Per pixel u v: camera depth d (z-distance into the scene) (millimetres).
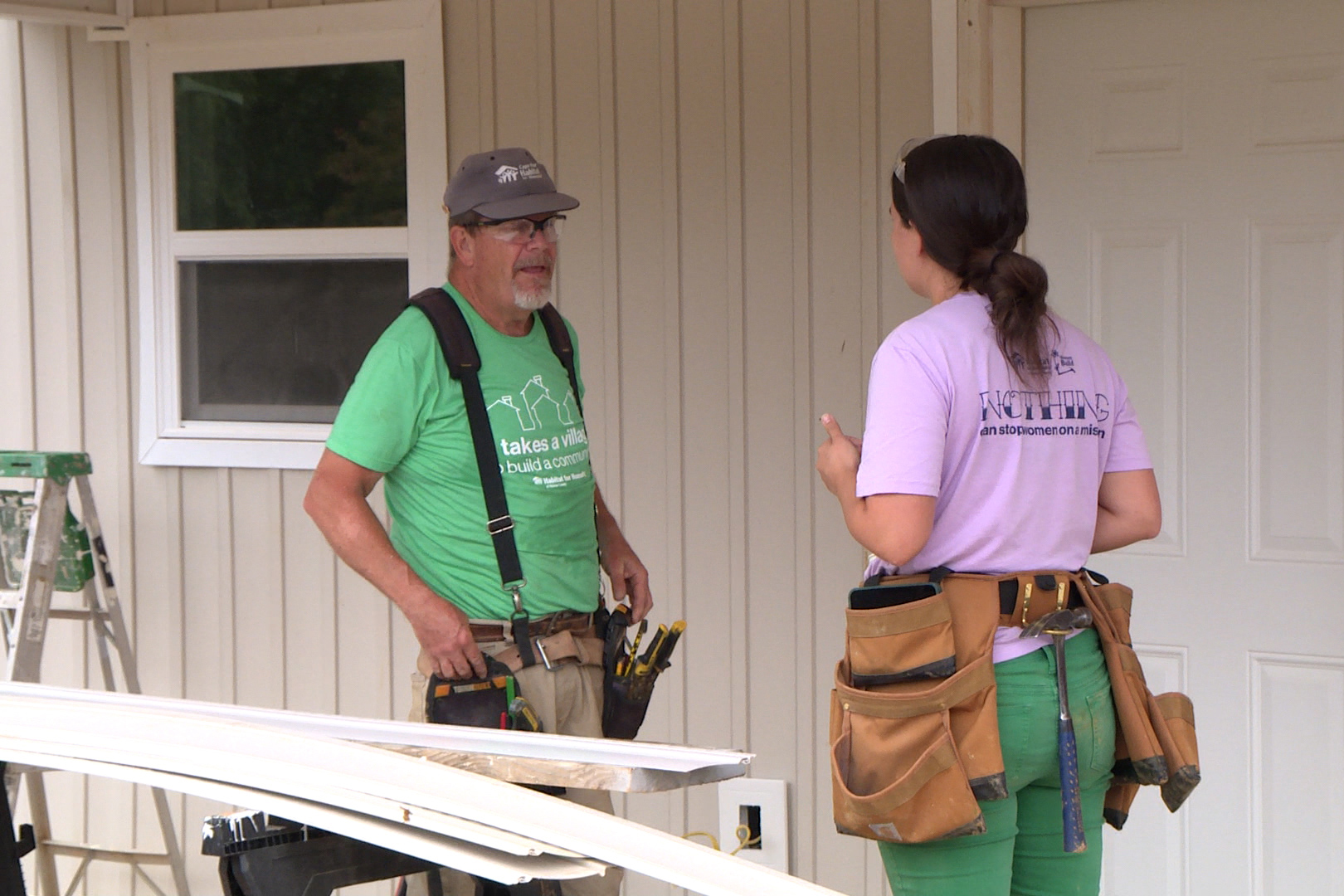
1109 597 3449
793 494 5809
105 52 6613
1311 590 5297
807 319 5738
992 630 3186
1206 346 5402
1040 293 3240
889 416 3176
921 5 5477
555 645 4289
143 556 6730
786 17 5676
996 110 5520
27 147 6746
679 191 5875
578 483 4434
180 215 6566
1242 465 5371
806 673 5828
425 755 2893
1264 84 5270
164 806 6422
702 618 5949
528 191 4301
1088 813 3375
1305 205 5242
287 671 6562
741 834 5895
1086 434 3352
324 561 6484
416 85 6164
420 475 4258
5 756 2756
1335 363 5234
